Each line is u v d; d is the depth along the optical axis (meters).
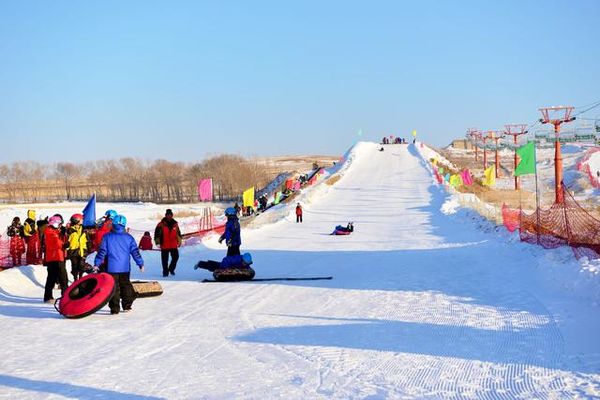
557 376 7.20
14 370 8.24
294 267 19.66
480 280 14.90
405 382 7.29
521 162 25.00
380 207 49.09
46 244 14.21
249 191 44.75
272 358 8.62
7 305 13.72
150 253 23.53
